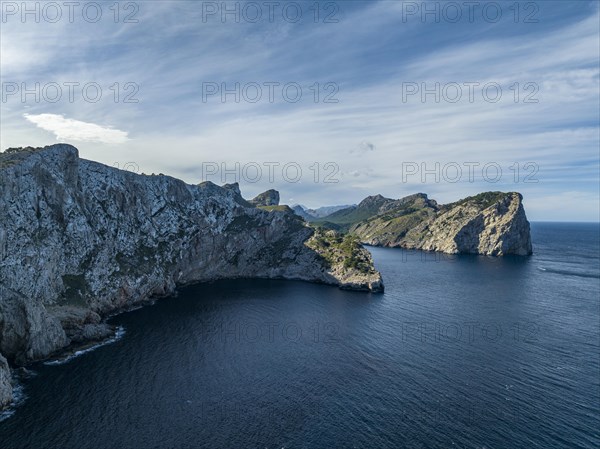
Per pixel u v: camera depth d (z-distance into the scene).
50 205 114.56
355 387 70.19
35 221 105.50
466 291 158.38
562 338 97.38
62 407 61.53
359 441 54.22
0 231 89.94
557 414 61.25
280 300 141.38
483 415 60.94
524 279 187.38
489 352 87.69
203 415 60.41
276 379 73.38
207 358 83.19
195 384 70.75
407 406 63.56
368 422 58.91
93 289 114.62
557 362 81.81
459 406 63.56
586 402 65.00
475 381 72.62
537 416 60.66
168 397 65.62
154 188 179.00
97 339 92.25
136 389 68.12
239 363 80.81
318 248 196.50
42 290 97.56
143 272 137.38
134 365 78.44
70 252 115.50
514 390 69.06
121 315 116.56
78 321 97.25
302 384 71.38
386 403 64.56
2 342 77.75
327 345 92.38
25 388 67.56
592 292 155.75
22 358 77.75
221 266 192.38
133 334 98.38
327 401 65.12
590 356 85.25
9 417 58.44
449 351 88.38
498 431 56.66
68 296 105.44
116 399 64.44
